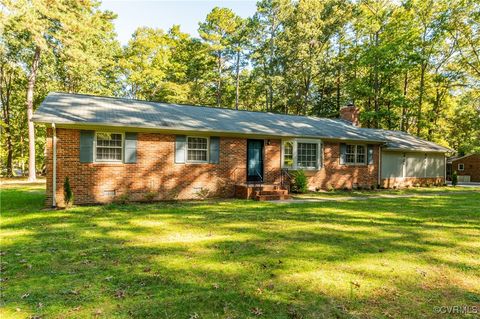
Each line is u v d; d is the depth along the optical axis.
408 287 4.07
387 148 19.03
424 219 8.73
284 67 33.34
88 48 24.03
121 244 6.04
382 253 5.48
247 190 13.30
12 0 17.05
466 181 29.17
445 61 27.75
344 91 33.81
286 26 33.56
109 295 3.77
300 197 13.92
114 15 28.33
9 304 3.52
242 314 3.32
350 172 17.81
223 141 14.02
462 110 31.42
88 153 11.36
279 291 3.89
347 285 4.09
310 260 5.06
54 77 27.16
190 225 7.79
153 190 12.49
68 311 3.36
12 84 28.77
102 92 29.19
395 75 28.17
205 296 3.74
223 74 39.00
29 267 4.75
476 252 5.61
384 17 26.56
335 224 7.95
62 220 8.38
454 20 24.17
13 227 7.54
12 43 22.22
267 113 18.98
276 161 15.41
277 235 6.75
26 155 30.50
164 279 4.27
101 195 11.60
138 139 12.21
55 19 20.22
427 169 22.25
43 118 10.24
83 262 4.98
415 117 30.23
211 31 36.66
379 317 3.29
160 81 33.28
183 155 13.08
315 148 16.31
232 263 4.91
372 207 10.96
